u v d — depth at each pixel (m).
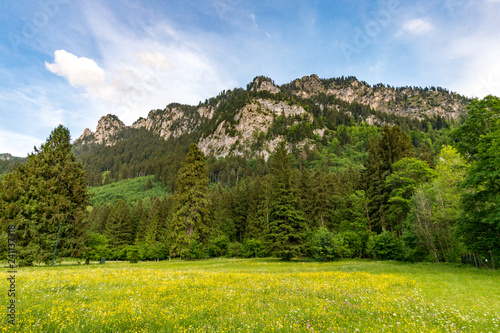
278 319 6.56
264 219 54.62
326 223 49.25
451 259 27.72
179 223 38.84
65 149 33.16
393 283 13.59
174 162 184.50
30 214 28.22
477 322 7.20
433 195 29.78
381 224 38.91
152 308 7.13
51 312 6.16
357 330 6.00
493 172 20.66
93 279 11.90
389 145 42.16
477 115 26.02
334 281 13.82
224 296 9.05
